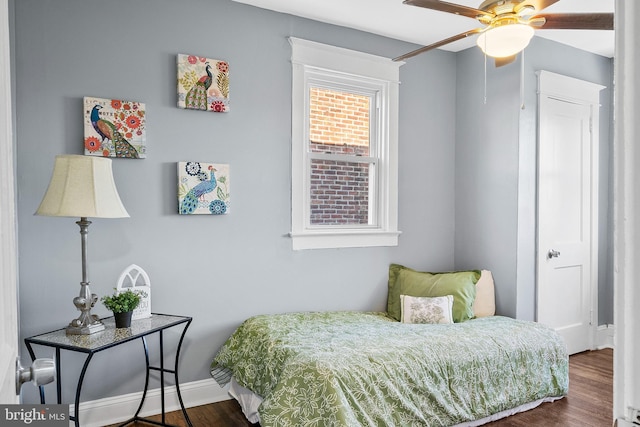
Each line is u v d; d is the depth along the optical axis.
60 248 2.54
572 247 3.93
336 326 2.94
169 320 2.48
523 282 3.61
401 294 3.55
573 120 3.93
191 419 2.75
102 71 2.65
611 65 4.25
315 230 3.46
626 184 0.45
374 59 3.61
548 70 3.76
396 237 3.79
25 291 2.44
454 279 3.47
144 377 2.80
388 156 3.72
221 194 2.99
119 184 2.70
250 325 2.92
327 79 3.50
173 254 2.87
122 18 2.70
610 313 4.23
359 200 3.71
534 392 2.86
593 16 2.12
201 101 2.92
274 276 3.24
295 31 3.30
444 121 4.05
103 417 2.67
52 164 2.51
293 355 2.37
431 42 3.84
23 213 2.43
